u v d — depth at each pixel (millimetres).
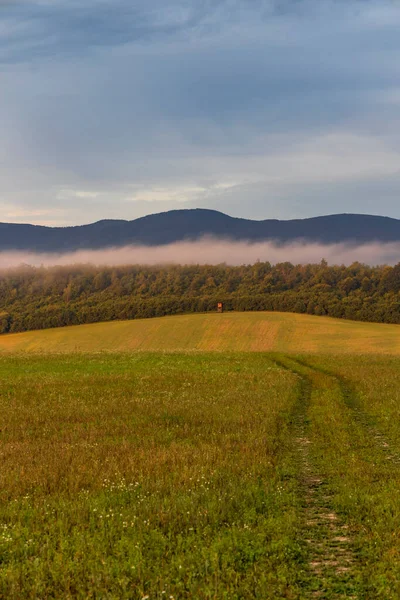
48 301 188750
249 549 9477
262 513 11445
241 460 15641
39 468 15172
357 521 10875
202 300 155250
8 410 26234
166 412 24531
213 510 11234
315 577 8625
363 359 49969
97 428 21844
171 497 12164
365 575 8609
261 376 37031
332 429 20391
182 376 37469
